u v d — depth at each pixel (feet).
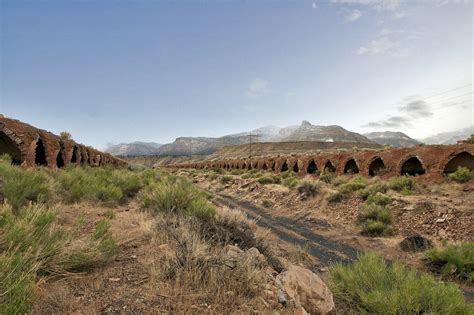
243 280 13.97
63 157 74.64
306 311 13.99
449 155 73.51
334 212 54.34
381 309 15.07
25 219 15.10
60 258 13.64
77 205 31.76
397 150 89.51
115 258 16.26
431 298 15.38
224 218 27.27
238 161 239.09
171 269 14.34
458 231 35.86
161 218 25.40
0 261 10.19
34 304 10.25
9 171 31.14
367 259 19.92
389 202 49.73
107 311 10.34
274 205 70.13
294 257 28.91
